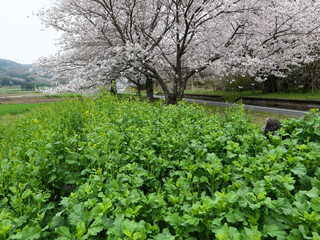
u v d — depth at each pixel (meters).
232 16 12.21
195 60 13.66
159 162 2.89
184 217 1.69
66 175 2.99
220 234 1.43
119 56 11.91
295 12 10.88
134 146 3.45
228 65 12.02
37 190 2.45
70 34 12.73
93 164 2.88
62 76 14.98
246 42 13.83
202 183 2.50
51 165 2.94
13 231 1.71
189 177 2.29
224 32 13.43
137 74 15.98
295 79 20.53
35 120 4.52
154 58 12.48
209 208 1.68
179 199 1.98
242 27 13.06
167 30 13.63
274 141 3.25
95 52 13.27
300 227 1.49
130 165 2.52
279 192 1.91
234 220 1.65
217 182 2.40
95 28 11.84
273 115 11.42
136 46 10.92
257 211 1.69
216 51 12.46
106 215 1.80
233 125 4.59
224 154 3.21
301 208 1.63
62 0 11.48
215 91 33.75
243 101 18.81
